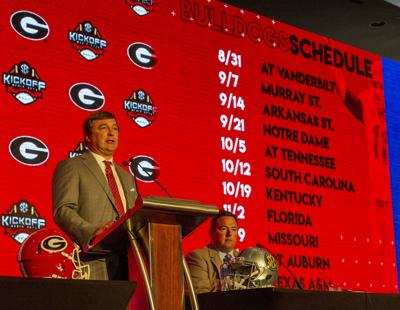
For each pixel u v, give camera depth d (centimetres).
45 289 183
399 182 589
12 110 382
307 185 523
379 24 583
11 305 178
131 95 435
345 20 571
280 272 489
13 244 368
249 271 297
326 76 561
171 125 451
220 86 486
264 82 516
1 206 368
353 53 586
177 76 462
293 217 507
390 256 564
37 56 397
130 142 427
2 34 387
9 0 393
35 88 393
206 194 460
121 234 223
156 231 220
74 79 410
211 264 407
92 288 190
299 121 531
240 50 506
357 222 549
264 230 487
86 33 421
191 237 440
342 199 544
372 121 583
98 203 379
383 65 606
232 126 486
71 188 376
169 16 467
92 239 230
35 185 380
